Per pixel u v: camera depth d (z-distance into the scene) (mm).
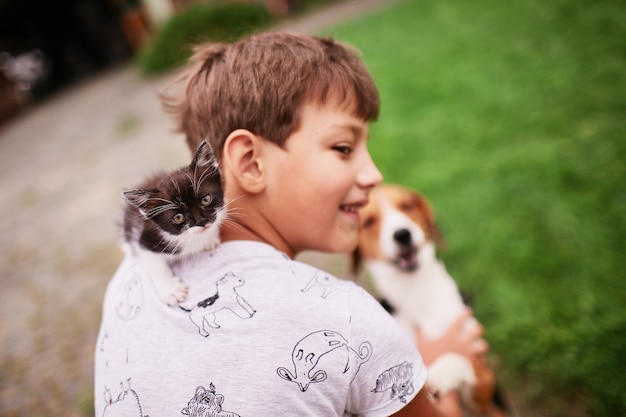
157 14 20016
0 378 3500
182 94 1593
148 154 8031
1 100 18844
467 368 1847
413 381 1065
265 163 1244
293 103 1225
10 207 7848
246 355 934
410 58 7766
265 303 999
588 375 2182
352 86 1306
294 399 913
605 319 2396
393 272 2223
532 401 2199
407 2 12664
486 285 2904
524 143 4246
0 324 4301
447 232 3449
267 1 17969
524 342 2443
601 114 4184
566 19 6797
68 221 6406
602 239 2895
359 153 1356
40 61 24109
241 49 1374
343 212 1340
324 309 1004
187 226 1298
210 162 1364
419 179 4215
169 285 1138
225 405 906
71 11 23734
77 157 9477
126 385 998
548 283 2758
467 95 5691
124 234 1703
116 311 1196
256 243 1200
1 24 23172
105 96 15578
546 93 4980
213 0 16375
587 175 3473
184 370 949
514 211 3422
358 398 1016
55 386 3258
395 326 1081
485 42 7328
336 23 13219
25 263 5504
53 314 4234
